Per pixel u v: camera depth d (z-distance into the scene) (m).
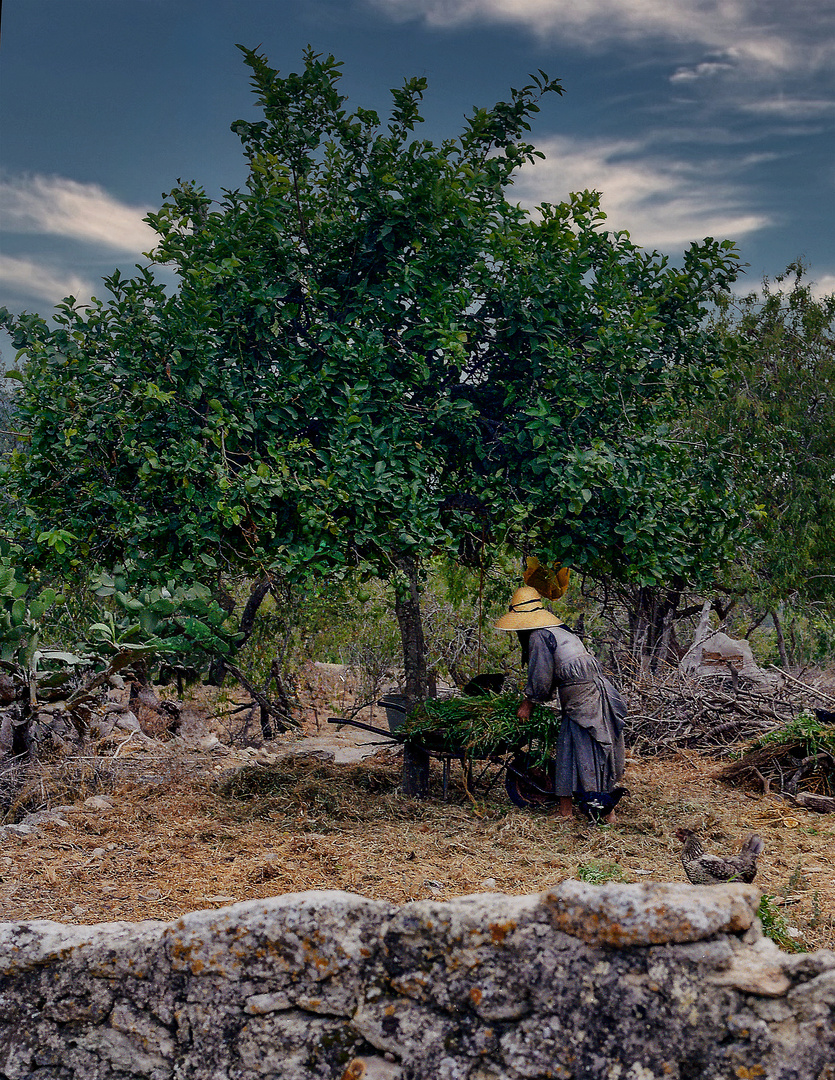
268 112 6.35
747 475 8.18
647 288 7.10
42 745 7.31
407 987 2.21
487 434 6.76
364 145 6.66
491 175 6.55
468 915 2.22
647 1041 2.06
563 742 6.21
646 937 2.11
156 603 7.04
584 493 5.77
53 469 6.05
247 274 6.00
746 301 15.40
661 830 6.01
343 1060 2.21
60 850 5.46
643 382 6.55
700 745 8.63
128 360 5.80
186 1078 2.26
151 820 6.07
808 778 7.09
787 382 14.73
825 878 4.98
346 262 6.52
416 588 7.02
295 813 6.30
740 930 2.12
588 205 6.43
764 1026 2.01
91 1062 2.31
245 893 4.74
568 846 5.65
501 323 6.48
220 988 2.30
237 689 11.02
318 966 2.26
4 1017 2.38
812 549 13.92
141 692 8.84
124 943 2.38
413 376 6.23
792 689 9.11
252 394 6.05
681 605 11.77
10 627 7.05
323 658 11.41
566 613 11.25
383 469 5.81
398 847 5.55
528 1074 2.09
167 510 6.11
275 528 6.01
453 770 7.55
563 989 2.13
